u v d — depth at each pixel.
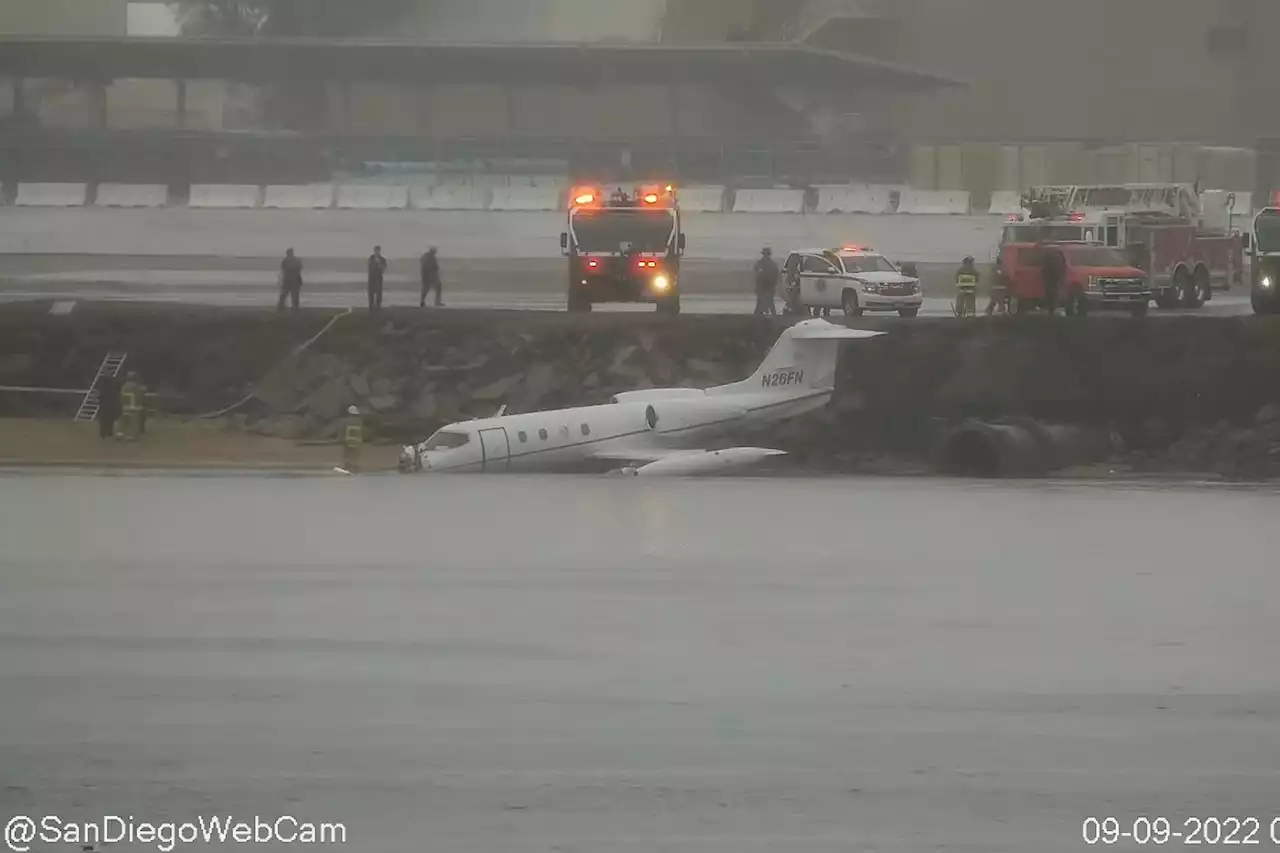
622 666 65.06
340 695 60.28
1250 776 51.50
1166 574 87.31
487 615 74.88
